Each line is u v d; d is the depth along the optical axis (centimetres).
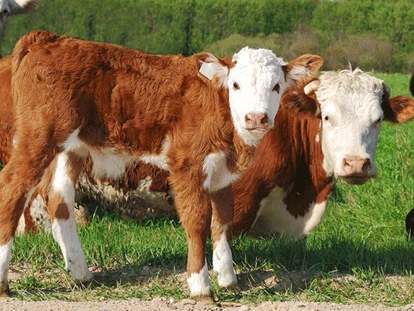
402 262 694
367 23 6581
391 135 1470
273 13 6272
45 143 588
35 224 859
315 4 6519
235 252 699
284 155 788
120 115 599
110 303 561
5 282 589
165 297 605
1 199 586
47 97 589
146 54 618
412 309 556
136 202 824
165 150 598
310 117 764
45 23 5203
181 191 587
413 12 6544
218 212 626
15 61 608
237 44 5775
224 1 6081
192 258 586
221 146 590
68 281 644
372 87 744
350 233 907
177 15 5750
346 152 723
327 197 805
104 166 628
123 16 5541
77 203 867
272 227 825
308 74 611
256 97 568
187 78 602
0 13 1267
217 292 615
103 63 601
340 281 645
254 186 783
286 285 640
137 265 685
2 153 848
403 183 1117
